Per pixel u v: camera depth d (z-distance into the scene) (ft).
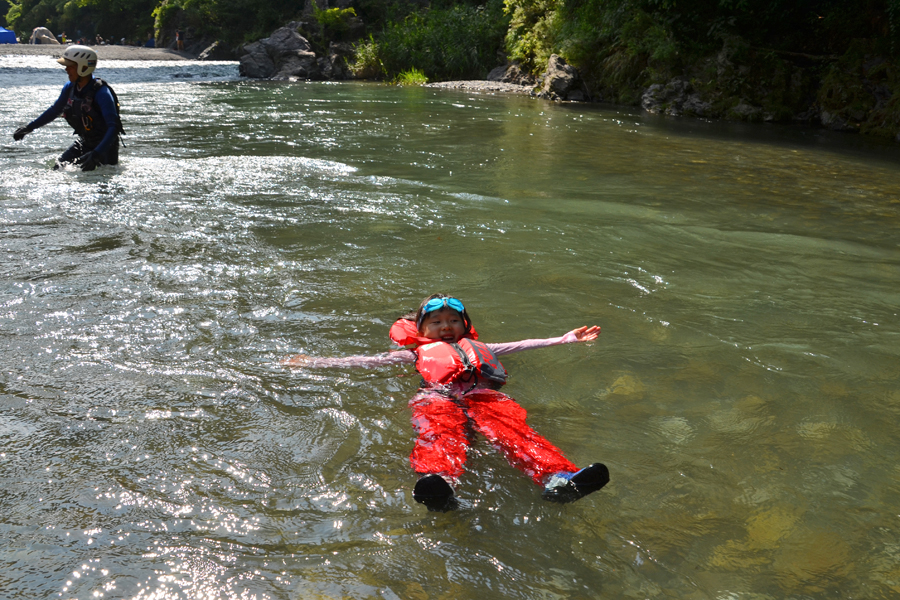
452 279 15.79
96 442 8.93
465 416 9.64
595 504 7.91
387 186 25.29
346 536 7.26
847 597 6.51
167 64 109.91
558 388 10.91
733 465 8.80
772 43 61.21
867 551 7.18
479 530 7.39
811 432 9.66
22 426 9.23
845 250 19.35
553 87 66.23
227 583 6.54
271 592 6.44
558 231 20.15
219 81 82.12
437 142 36.63
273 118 45.27
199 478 8.21
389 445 9.08
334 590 6.48
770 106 56.29
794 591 6.58
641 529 7.49
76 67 25.75
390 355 11.25
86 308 13.20
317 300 14.16
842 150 40.96
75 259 15.99
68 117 26.63
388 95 65.72
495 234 19.58
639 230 20.67
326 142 35.53
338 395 10.37
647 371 11.52
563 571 6.81
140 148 31.65
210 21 139.33
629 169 31.04
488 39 87.10
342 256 17.07
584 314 14.03
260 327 12.73
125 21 186.60
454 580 6.64
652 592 6.54
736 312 14.39
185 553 6.93
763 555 7.09
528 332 13.04
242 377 10.80
